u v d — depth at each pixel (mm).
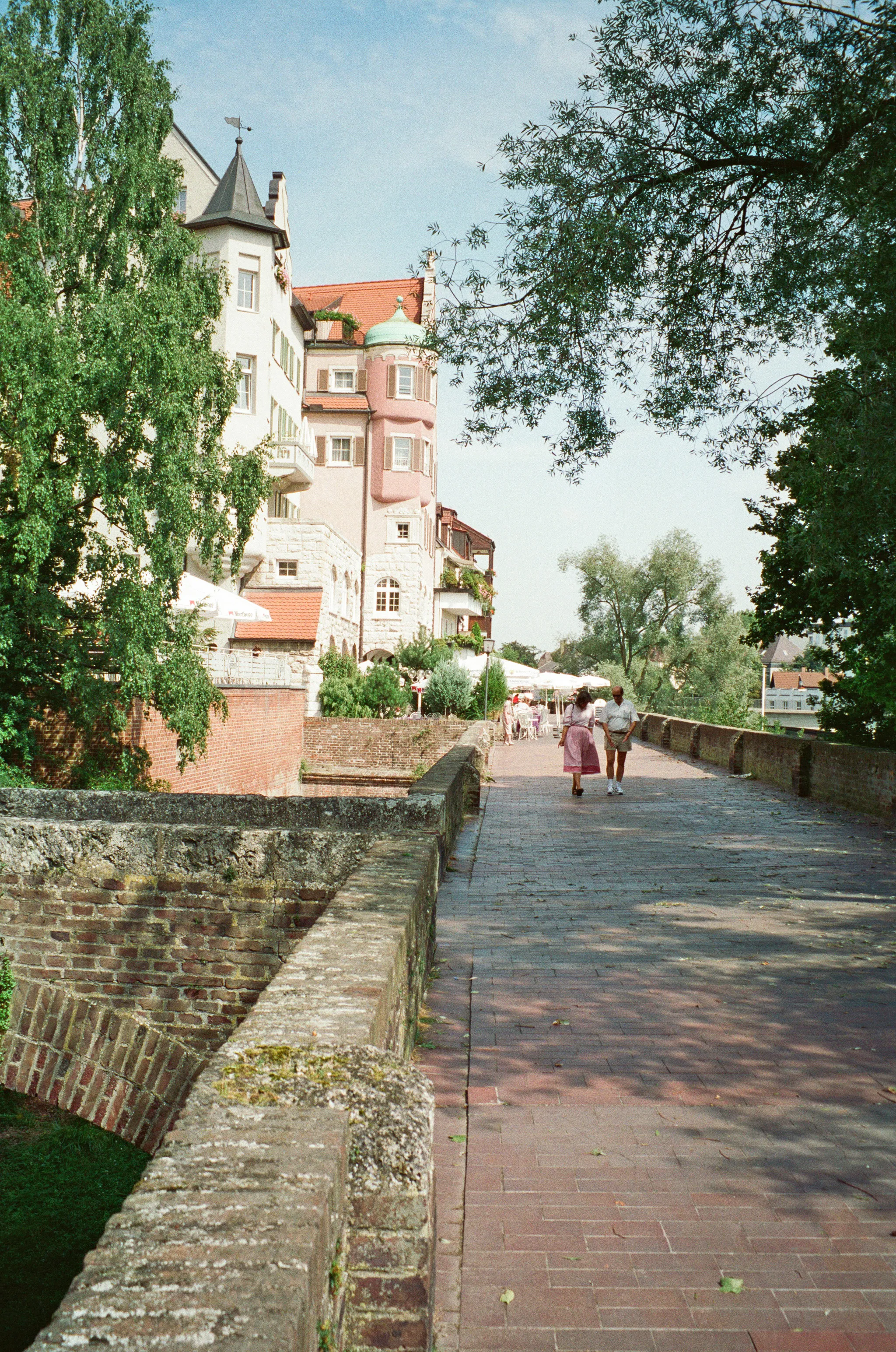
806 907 9969
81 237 17453
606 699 65938
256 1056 3000
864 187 11062
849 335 11914
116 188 17516
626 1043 6039
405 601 49312
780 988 7172
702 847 13844
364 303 54906
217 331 19297
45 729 17734
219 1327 1644
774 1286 3559
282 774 30844
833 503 12016
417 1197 2631
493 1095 5266
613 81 11977
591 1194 4215
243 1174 2221
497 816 17141
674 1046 5996
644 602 69812
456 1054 5844
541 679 47812
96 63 17641
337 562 41750
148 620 16297
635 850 13562
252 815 9352
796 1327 3340
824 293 12422
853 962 7891
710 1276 3617
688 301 13047
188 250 18156
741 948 8312
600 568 69062
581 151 12094
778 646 95312
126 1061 7105
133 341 15828
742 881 11383
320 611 37625
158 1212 2031
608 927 9078
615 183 12070
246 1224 1986
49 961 7230
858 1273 3639
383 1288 2600
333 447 49875
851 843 14227
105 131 17781
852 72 11039
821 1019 6484
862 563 12531
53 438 16250
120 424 15930
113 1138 12242
